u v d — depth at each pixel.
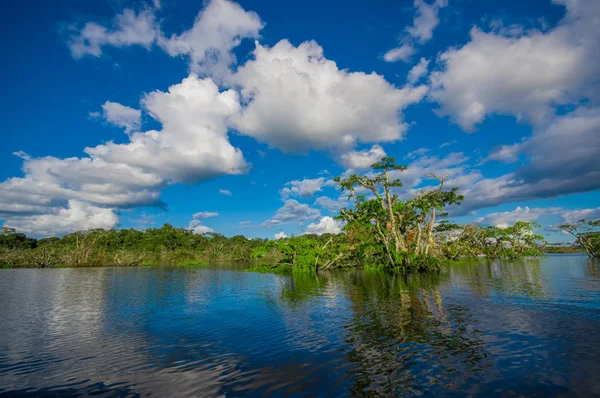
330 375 9.32
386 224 49.50
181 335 14.44
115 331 15.50
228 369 10.12
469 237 78.38
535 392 7.91
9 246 117.12
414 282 31.42
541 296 20.86
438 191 46.78
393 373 9.28
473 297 21.25
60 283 40.88
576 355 10.17
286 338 13.24
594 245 73.12
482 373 9.07
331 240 57.22
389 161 44.66
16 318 18.83
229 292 28.88
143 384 9.26
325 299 22.94
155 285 36.53
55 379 9.80
